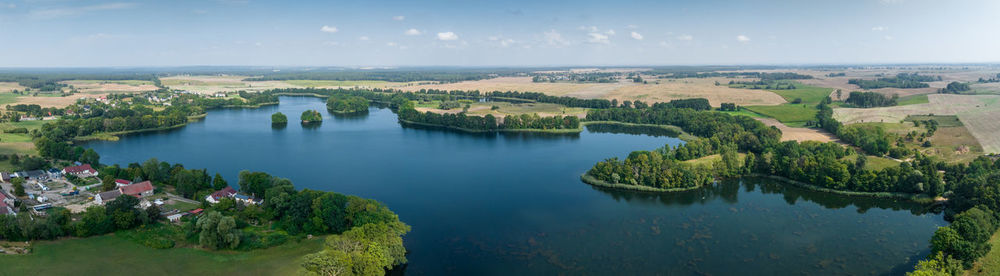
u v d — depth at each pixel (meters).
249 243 134.25
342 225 140.50
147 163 195.00
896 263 133.62
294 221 143.62
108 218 139.62
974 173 187.50
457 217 167.38
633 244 145.50
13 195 175.00
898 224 161.75
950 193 178.12
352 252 112.62
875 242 147.38
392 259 120.44
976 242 120.88
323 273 105.06
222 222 130.00
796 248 143.38
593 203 183.00
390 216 140.12
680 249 142.25
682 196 192.25
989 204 151.88
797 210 175.62
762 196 192.00
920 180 183.38
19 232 131.62
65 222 138.62
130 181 190.88
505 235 151.88
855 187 192.12
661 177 198.38
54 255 123.75
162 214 155.38
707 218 167.50
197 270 118.19
